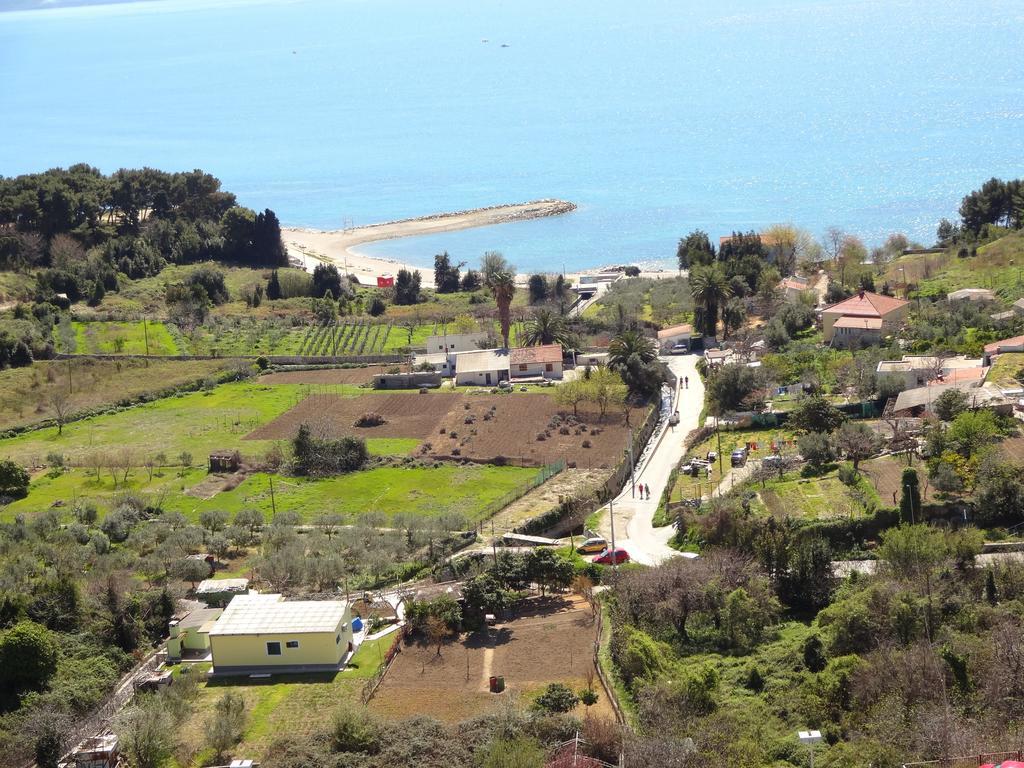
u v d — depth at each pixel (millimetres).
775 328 186250
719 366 169250
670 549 110500
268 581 108250
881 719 70875
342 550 116188
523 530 119312
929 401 133375
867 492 111250
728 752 70000
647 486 131000
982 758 64250
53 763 78250
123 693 88062
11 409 177125
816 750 70438
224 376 192750
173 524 126938
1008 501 103938
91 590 103125
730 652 88062
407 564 111312
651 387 167750
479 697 83375
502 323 194875
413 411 170000
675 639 91125
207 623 96188
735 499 113438
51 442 163500
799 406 140375
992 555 96625
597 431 154625
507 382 180375
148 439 163125
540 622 95625
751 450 134500
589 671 83812
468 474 142375
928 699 72625
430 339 198125
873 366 152625
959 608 85250
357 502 135000
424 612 95188
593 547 111875
